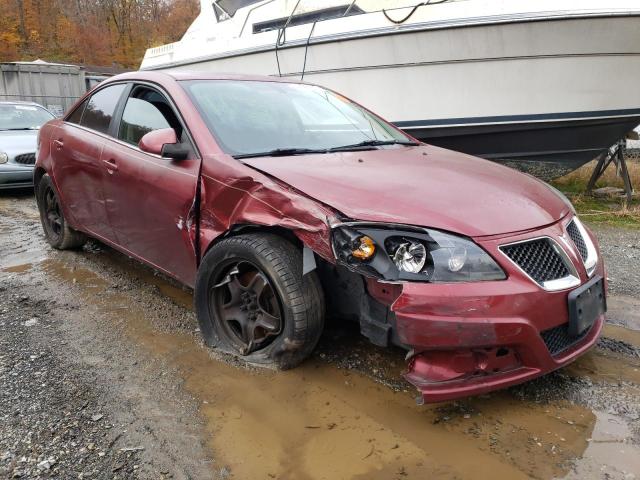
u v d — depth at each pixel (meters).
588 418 2.38
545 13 6.06
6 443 2.21
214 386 2.64
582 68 6.36
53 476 2.04
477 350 2.19
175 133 3.09
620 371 2.79
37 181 4.88
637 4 5.95
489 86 6.66
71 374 2.75
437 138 7.20
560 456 2.14
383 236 2.27
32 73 18.91
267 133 3.23
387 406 2.48
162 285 4.01
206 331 2.98
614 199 7.59
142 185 3.33
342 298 2.67
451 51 6.62
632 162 10.17
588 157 7.22
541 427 2.32
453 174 2.81
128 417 2.40
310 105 3.74
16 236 5.46
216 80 3.57
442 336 2.16
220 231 2.83
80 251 4.86
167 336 3.18
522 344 2.22
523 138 6.96
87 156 3.92
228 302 2.91
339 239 2.34
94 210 3.97
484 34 6.38
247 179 2.70
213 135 3.04
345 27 7.21
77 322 3.37
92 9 60.97
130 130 3.63
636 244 5.24
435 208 2.35
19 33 56.47
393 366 2.81
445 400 2.22
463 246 2.22
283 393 2.57
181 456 2.16
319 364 2.83
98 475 2.04
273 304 2.68
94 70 41.28
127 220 3.58
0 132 8.16
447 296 2.15
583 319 2.39
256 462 2.12
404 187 2.54
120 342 3.10
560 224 2.54
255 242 2.64
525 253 2.32
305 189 2.53
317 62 7.63
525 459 2.12
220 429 2.32
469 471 2.06
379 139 3.65
